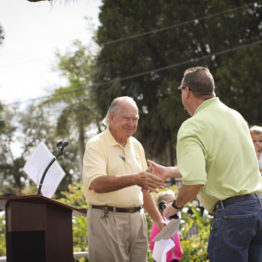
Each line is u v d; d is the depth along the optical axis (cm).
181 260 655
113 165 376
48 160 374
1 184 3638
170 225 314
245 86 2041
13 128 3622
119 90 2314
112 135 383
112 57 2377
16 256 305
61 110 3050
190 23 2262
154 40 2320
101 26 2403
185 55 2277
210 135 296
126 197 370
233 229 286
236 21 2164
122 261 367
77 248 675
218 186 296
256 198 292
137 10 2364
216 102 313
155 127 2314
